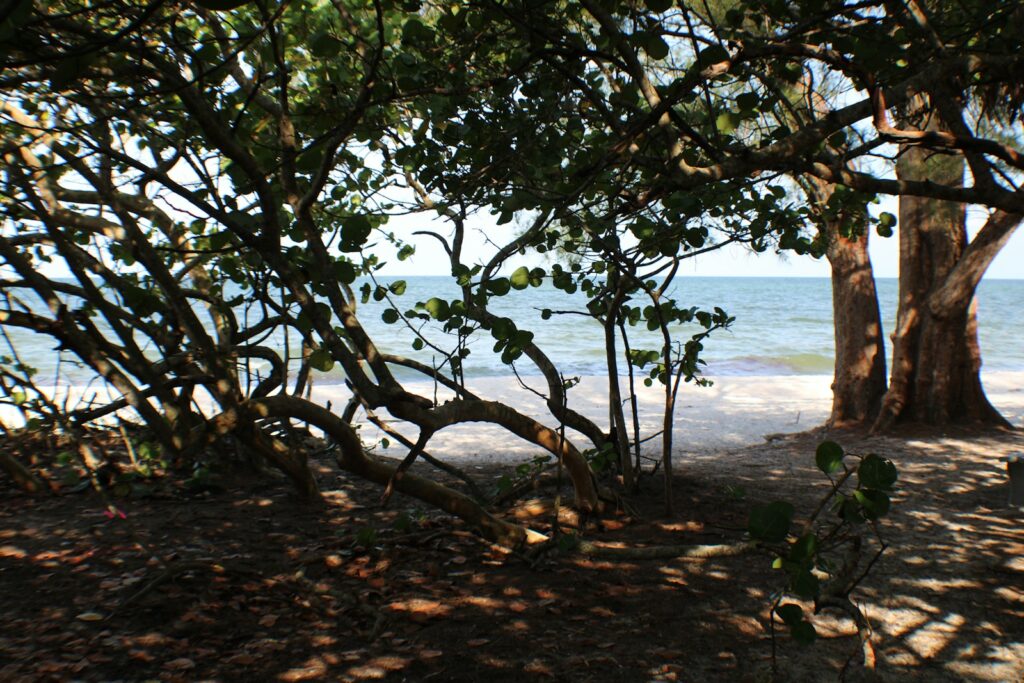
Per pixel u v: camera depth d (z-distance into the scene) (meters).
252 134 4.36
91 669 3.88
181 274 6.14
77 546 5.47
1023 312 59.38
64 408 7.09
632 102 4.13
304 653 4.12
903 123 5.71
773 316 51.97
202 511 6.31
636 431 7.11
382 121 5.21
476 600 4.80
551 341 34.84
